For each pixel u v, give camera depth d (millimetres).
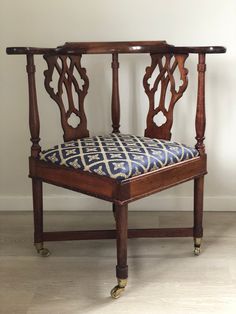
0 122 2297
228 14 2133
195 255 1914
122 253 1601
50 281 1735
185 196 2342
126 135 1944
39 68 2219
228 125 2248
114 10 2158
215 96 2217
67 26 2182
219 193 2334
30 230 2145
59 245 2008
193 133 2264
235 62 2176
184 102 2229
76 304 1600
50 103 2262
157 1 2139
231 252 1937
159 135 1961
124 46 1849
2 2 2164
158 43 1915
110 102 2254
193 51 1762
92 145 1758
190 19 2148
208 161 2295
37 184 1841
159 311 1556
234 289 1676
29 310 1566
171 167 1688
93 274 1784
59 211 2354
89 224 2213
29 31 2189
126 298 1629
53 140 2305
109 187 1557
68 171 1669
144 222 2225
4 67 2230
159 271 1797
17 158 2336
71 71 1896
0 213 2336
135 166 1572
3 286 1705
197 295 1641
